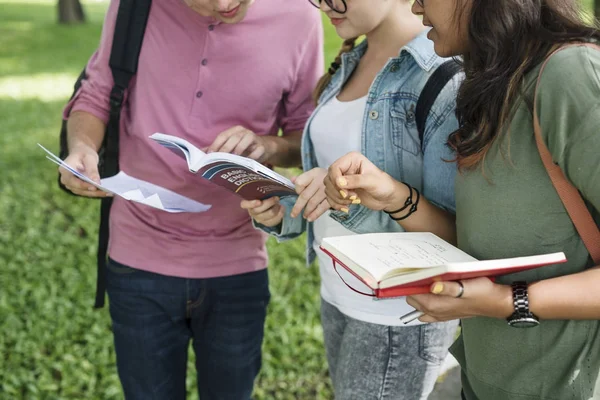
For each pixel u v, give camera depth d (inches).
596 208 59.8
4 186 271.1
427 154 82.0
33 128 363.9
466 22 65.7
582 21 62.8
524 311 61.7
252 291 109.3
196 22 99.5
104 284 111.0
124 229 106.1
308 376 165.8
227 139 97.0
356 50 94.1
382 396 91.1
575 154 58.4
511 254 66.0
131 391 109.1
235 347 109.5
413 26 89.0
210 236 105.1
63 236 232.7
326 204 83.3
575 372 65.6
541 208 63.7
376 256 66.7
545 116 59.9
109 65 102.0
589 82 57.8
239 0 92.4
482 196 66.5
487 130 64.4
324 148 93.0
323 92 96.1
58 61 572.4
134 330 106.3
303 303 193.8
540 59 62.1
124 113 105.8
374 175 73.0
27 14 897.5
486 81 63.6
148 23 101.4
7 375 161.6
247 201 90.8
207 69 101.4
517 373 68.0
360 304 90.1
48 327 181.9
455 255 67.5
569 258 65.0
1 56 592.1
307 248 99.8
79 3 802.8
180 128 103.2
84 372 164.9
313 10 104.9
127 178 97.3
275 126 111.9
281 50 103.4
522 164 63.4
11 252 219.8
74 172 86.3
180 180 103.5
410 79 84.0
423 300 63.3
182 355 110.9
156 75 101.9
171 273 104.7
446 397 100.0
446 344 90.7
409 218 77.7
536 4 61.9
